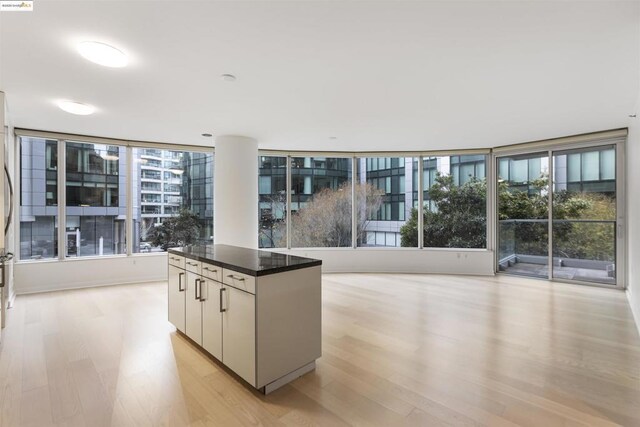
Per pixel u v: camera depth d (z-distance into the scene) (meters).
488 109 3.72
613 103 3.50
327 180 6.51
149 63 2.58
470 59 2.53
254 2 1.85
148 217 5.57
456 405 2.02
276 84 3.02
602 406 2.01
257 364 2.11
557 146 5.24
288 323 2.29
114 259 5.20
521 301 4.28
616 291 4.76
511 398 2.10
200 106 3.62
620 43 2.27
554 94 3.24
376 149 6.13
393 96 3.33
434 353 2.74
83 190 5.07
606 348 2.84
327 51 2.41
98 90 3.13
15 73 2.73
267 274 2.16
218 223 5.00
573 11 1.92
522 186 5.73
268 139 5.31
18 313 3.72
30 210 4.68
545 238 5.51
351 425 1.85
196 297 2.77
